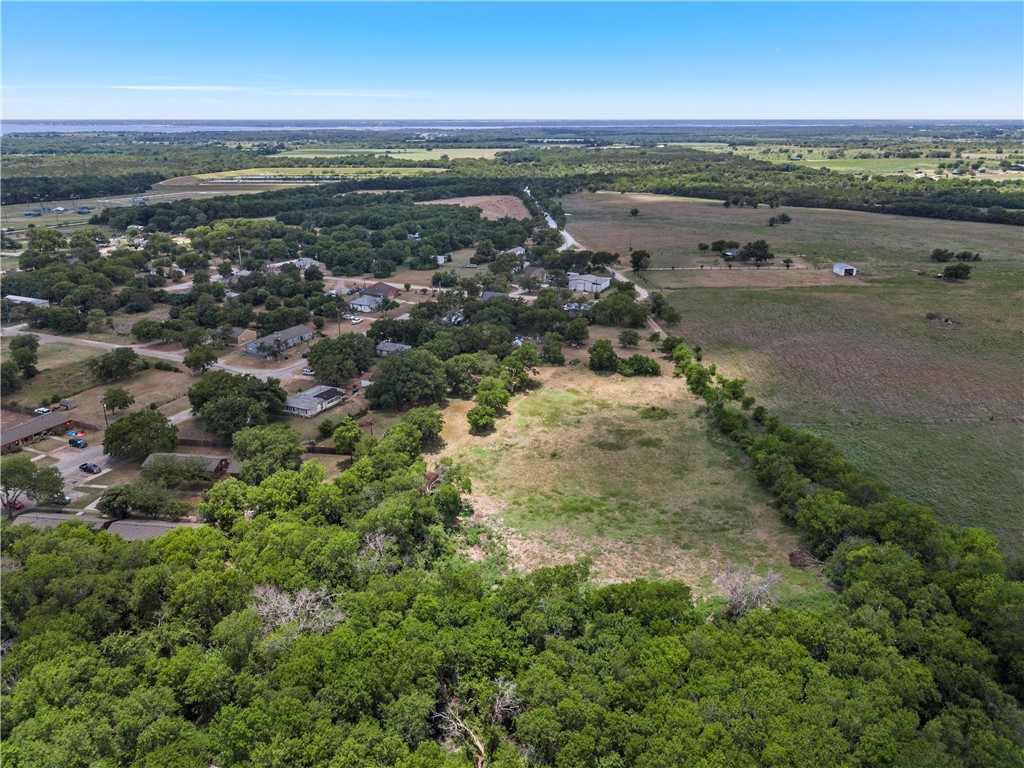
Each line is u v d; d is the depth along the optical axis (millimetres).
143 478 85688
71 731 43750
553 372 130250
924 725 49000
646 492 87875
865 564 64562
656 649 53000
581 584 68750
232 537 73688
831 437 101125
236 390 105375
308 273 198750
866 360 132750
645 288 190000
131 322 163125
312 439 101875
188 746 44875
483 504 85438
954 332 146750
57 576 57250
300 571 63438
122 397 108188
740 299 177000
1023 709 51750
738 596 62500
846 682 50594
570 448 99875
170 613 57938
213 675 50406
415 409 102688
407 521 72688
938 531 69438
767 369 129625
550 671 51188
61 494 83188
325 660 51656
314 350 129375
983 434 101625
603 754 45406
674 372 127875
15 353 124562
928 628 56156
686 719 46000
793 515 79750
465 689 52750
